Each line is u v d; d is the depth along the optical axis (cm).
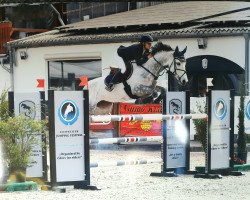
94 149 1986
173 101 1334
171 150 1323
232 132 1338
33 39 2702
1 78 2853
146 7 3003
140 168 1455
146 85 2403
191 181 1230
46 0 3148
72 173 1119
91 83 2412
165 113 1323
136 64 2417
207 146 1298
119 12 3075
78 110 1125
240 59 2248
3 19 3272
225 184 1183
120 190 1098
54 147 1105
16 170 1109
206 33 2278
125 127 2008
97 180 1244
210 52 2297
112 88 2420
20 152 1105
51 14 3209
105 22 2675
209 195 1028
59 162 1110
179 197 1002
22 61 2728
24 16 3234
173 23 2408
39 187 1141
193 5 2788
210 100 1303
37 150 1153
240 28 2247
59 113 1112
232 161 1344
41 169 1155
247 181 1234
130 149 1958
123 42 2447
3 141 1101
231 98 1339
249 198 995
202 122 1331
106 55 2495
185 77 2342
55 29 2856
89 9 3141
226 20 2322
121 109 2019
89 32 2647
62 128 1113
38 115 1173
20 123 1102
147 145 2033
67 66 2631
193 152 1859
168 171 1323
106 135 2025
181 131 1332
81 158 1126
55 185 1104
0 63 2841
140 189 1109
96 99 2403
